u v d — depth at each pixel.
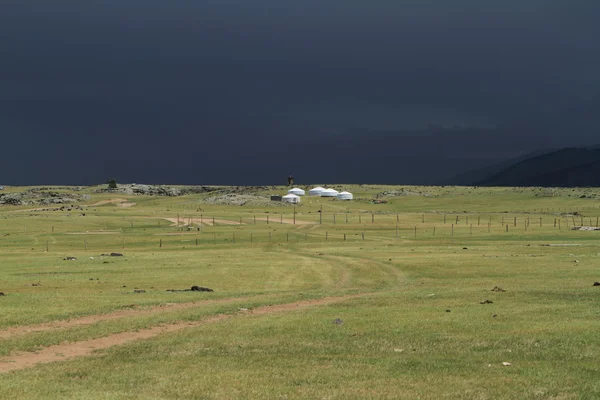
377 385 23.27
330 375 24.98
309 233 164.50
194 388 23.03
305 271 79.12
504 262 79.56
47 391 22.52
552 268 71.00
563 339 30.23
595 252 94.94
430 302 46.00
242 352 29.98
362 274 75.75
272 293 57.78
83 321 39.97
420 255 96.25
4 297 50.12
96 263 89.38
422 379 24.20
